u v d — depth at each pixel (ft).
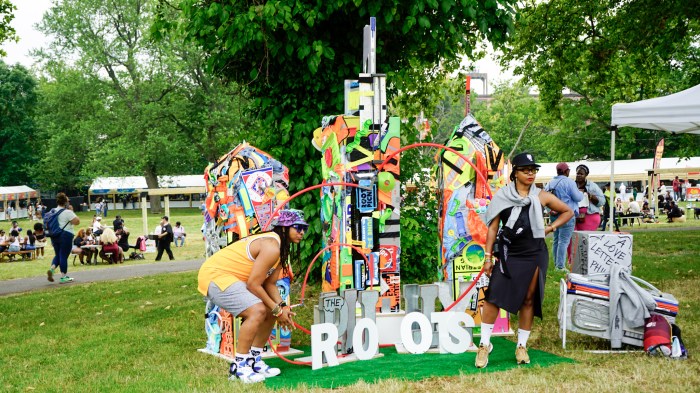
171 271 51.75
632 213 83.25
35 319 30.04
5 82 196.75
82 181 204.03
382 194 22.66
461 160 24.09
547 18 63.98
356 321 21.12
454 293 24.09
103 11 150.20
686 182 129.49
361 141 22.58
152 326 26.99
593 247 21.84
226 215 21.02
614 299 20.42
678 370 17.94
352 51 33.53
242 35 30.53
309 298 31.81
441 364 19.45
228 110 146.82
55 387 18.15
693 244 51.78
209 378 18.51
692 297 28.91
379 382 17.28
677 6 50.26
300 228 18.62
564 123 123.95
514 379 17.42
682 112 27.55
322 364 19.56
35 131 199.21
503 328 23.52
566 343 21.75
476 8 31.35
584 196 38.73
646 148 157.48
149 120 148.66
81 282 45.91
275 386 17.47
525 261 18.74
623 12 58.18
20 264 67.21
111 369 20.15
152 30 33.78
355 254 22.44
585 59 66.49
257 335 18.85
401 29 32.83
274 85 34.04
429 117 49.44
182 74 147.84
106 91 153.48
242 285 18.28
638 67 64.85
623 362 18.97
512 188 19.26
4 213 173.99
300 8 29.50
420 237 33.88
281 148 33.60
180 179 184.03
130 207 231.71
